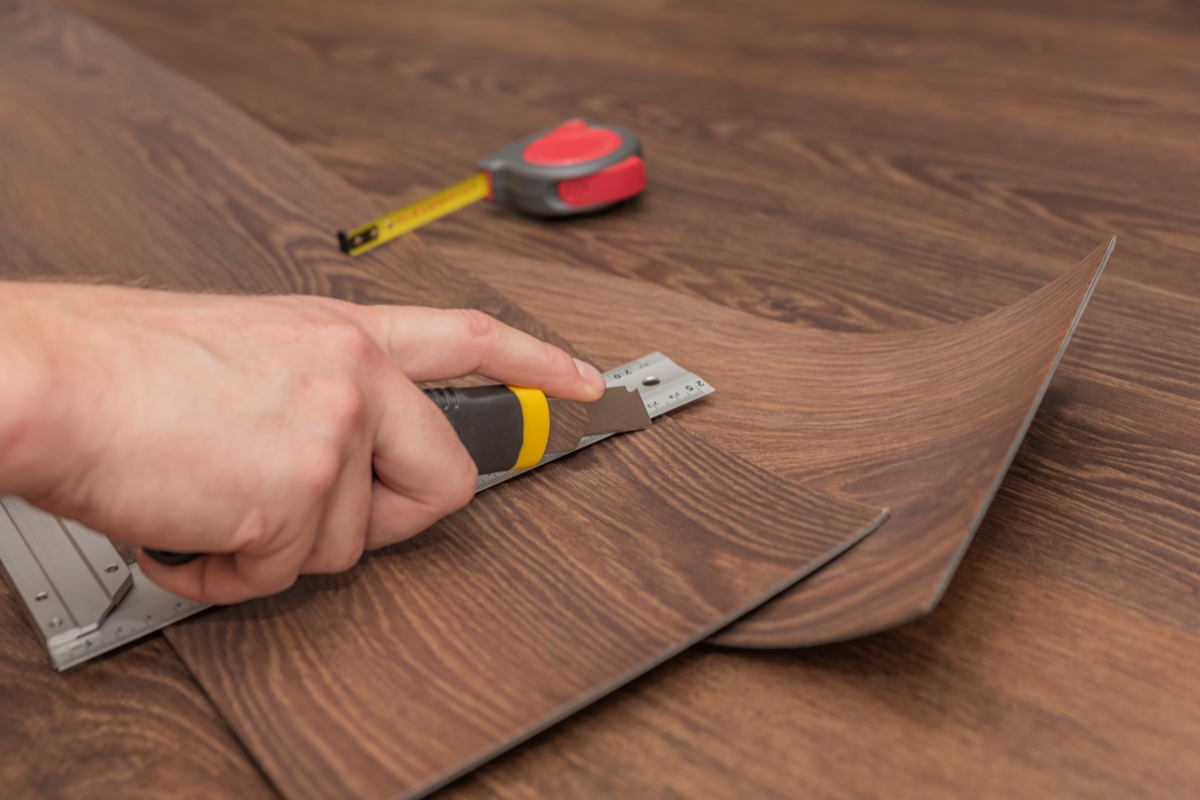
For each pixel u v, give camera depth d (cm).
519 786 45
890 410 61
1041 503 58
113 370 40
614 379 70
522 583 53
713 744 46
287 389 44
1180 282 77
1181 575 52
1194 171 93
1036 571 54
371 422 47
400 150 113
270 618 52
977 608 52
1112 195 91
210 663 49
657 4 154
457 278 85
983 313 75
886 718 46
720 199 98
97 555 56
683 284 84
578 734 47
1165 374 68
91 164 111
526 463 59
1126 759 43
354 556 50
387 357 48
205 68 142
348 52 145
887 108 113
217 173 107
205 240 94
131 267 90
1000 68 120
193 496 42
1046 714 46
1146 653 48
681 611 50
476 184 99
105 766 46
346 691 47
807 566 51
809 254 87
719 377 70
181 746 46
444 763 43
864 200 95
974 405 56
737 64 130
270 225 95
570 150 97
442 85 131
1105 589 52
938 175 98
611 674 46
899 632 51
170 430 41
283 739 45
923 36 132
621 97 123
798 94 119
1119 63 118
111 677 50
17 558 56
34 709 49
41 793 45
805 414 64
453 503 52
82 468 40
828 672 49
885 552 50
